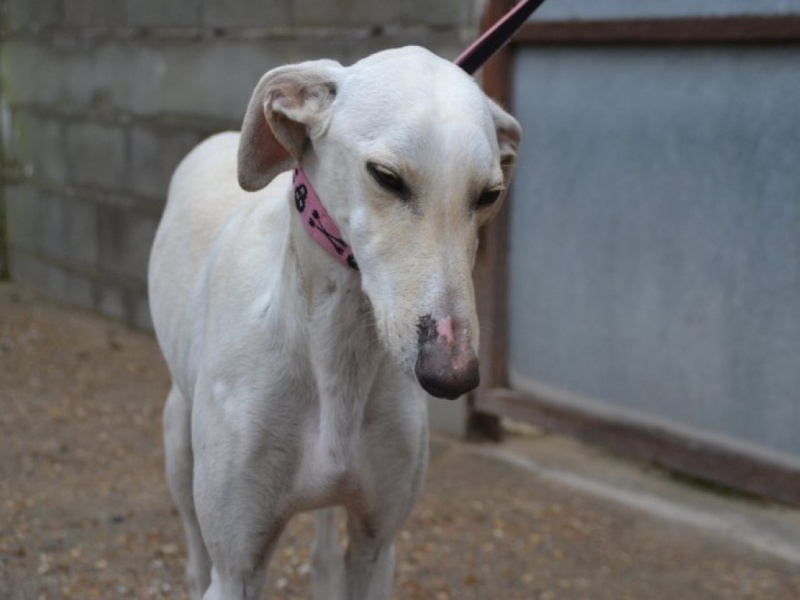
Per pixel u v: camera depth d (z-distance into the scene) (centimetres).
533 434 499
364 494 234
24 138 732
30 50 712
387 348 186
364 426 229
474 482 442
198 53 578
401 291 184
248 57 550
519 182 469
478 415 486
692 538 397
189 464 281
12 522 384
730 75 398
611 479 448
